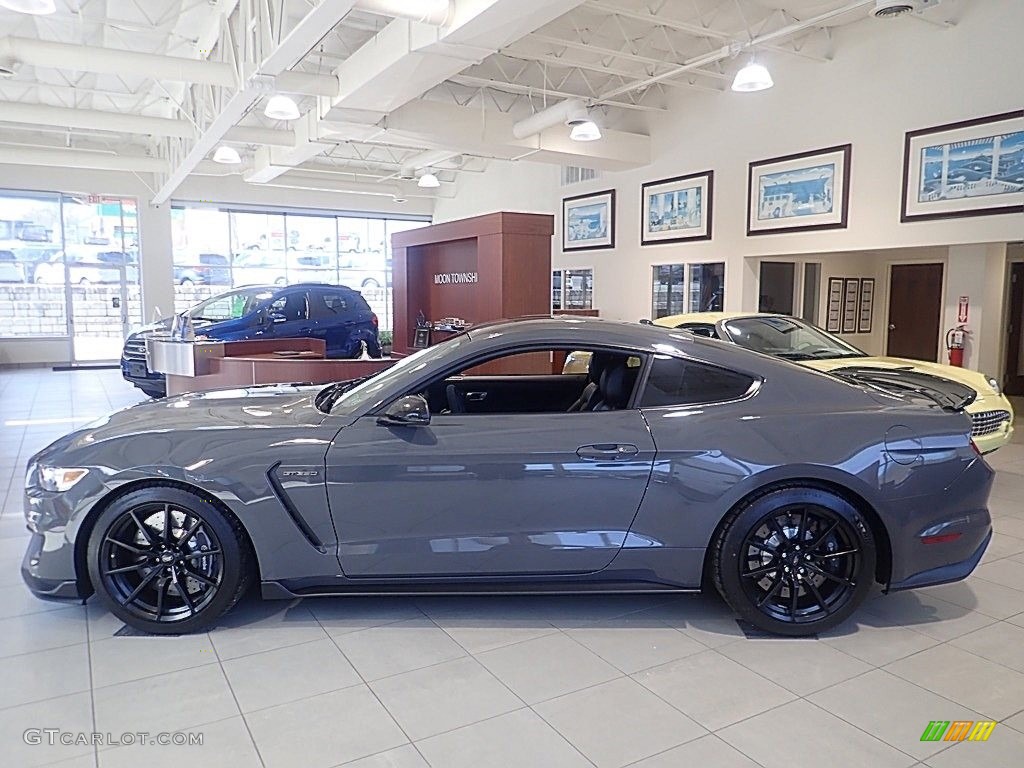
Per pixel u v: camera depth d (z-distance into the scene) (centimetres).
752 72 717
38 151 1209
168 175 1306
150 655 261
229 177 1579
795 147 915
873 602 312
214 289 1625
